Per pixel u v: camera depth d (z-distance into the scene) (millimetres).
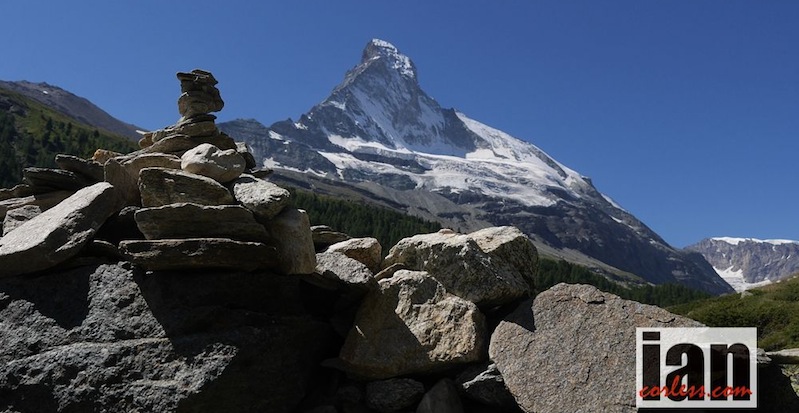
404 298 12023
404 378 11438
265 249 11094
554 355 10984
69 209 11812
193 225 11109
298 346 11469
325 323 12320
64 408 10055
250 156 15938
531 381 10766
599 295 11656
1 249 11328
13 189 14453
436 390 11055
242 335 10523
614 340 10891
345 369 11742
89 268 11391
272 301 11484
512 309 12250
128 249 10773
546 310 11727
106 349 10344
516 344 11336
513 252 13172
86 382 10133
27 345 10680
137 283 10992
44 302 11094
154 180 11984
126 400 9969
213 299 10828
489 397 10914
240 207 11180
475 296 12148
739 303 45875
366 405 11547
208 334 10461
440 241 12781
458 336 11430
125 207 12789
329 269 12242
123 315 10742
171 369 10148
